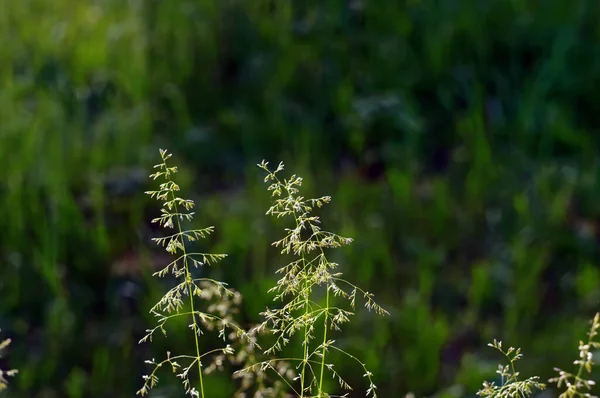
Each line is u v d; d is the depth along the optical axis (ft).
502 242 10.62
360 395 8.53
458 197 11.39
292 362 8.18
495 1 13.67
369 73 13.04
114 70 12.96
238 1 13.73
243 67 13.29
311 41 13.47
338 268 9.86
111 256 10.21
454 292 10.03
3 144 11.28
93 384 8.71
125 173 11.21
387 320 9.20
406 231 10.75
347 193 10.97
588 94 12.84
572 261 10.52
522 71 13.25
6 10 14.16
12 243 10.18
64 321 9.37
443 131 12.62
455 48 13.29
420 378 8.74
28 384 8.78
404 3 13.89
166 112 12.69
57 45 13.19
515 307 9.60
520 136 12.27
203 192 11.45
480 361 8.94
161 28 13.46
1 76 12.82
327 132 12.37
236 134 12.38
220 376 8.28
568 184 11.49
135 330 9.23
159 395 8.27
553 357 8.98
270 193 10.98
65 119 11.66
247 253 10.01
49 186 10.66
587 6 13.62
